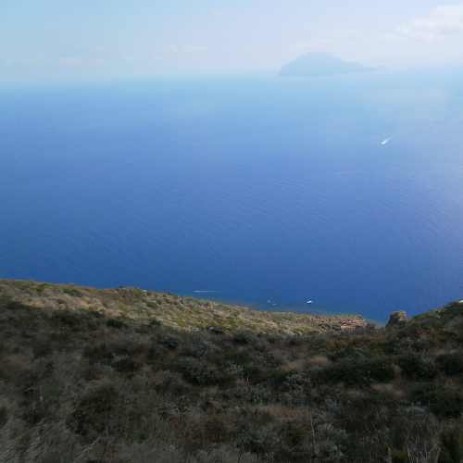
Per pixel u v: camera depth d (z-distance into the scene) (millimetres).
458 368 14828
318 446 8242
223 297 142125
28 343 16344
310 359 17734
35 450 4672
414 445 5797
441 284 129875
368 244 181625
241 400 12938
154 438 7121
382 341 19297
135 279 172125
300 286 144750
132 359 16047
